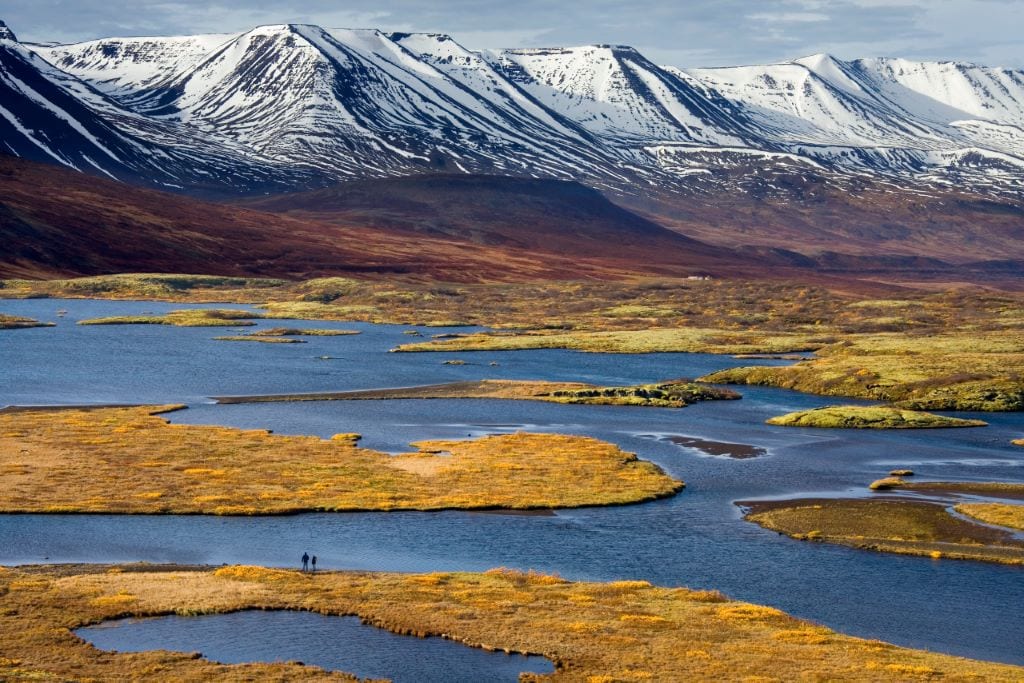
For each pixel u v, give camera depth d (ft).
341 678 463.42
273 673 465.88
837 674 469.57
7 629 508.94
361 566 647.97
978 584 623.36
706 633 526.16
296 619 542.57
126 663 472.85
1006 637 543.80
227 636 517.14
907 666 479.41
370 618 538.47
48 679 443.32
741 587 615.16
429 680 469.98
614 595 585.22
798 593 606.55
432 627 525.75
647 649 501.56
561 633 522.47
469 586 593.83
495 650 504.02
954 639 540.93
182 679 453.99
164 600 555.28
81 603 549.13
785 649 503.20
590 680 463.42
